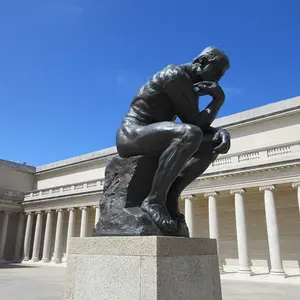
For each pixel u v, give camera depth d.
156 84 4.84
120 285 3.93
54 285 23.38
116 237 4.20
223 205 39.03
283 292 20.42
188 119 4.93
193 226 36.91
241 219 33.16
